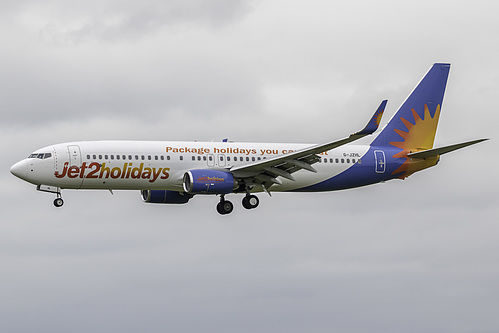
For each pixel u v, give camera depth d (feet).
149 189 470.39
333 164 497.46
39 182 447.83
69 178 448.65
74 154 448.65
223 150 476.13
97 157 451.53
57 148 450.30
